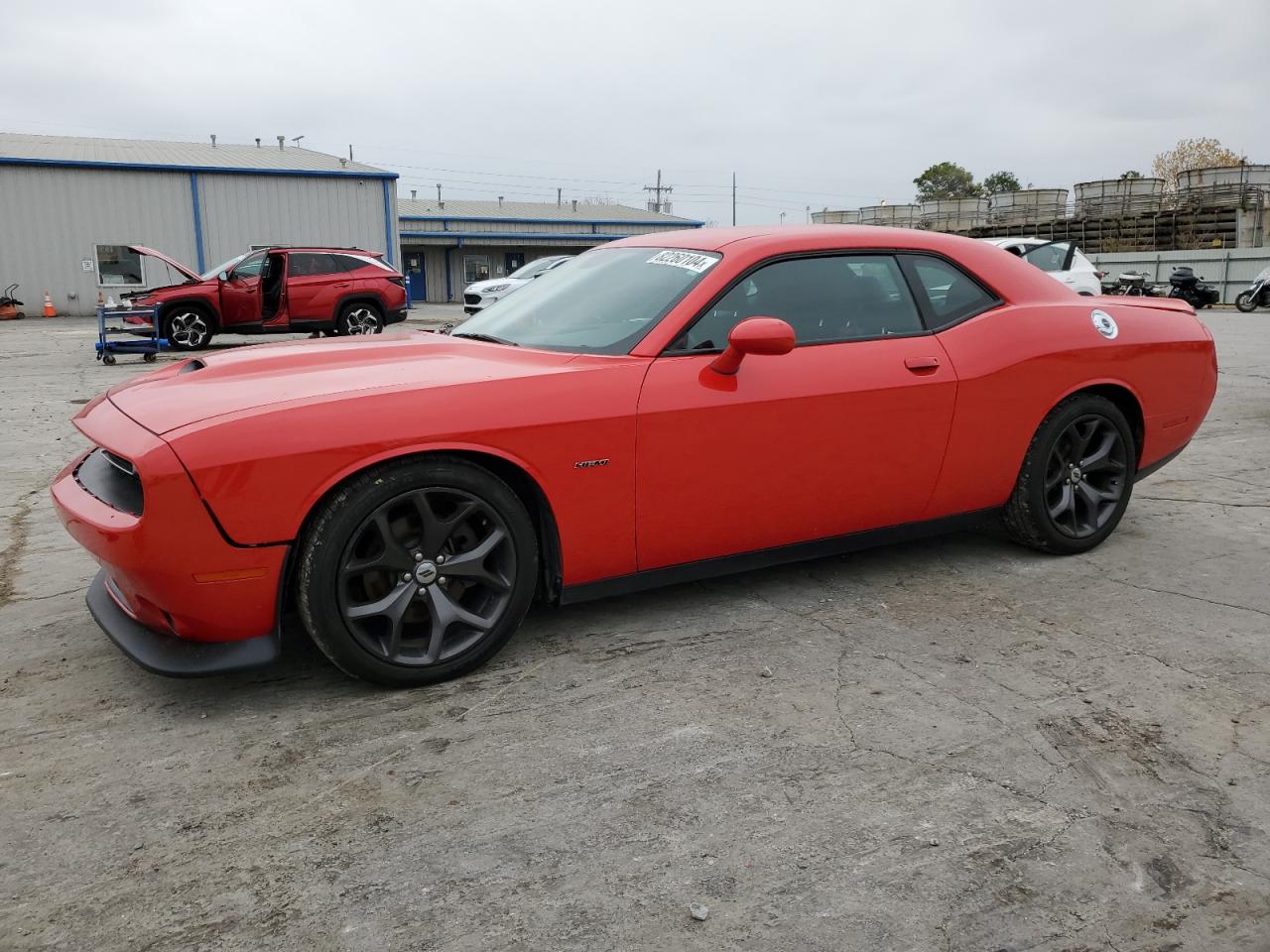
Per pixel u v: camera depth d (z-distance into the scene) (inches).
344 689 108.8
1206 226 1131.3
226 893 73.7
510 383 109.3
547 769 92.0
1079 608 134.5
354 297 601.9
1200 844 79.9
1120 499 160.6
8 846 79.7
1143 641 122.7
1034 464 148.5
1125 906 72.2
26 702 105.8
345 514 100.3
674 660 116.7
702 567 126.4
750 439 121.8
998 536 169.9
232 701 105.9
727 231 141.3
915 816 83.8
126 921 70.6
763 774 90.7
